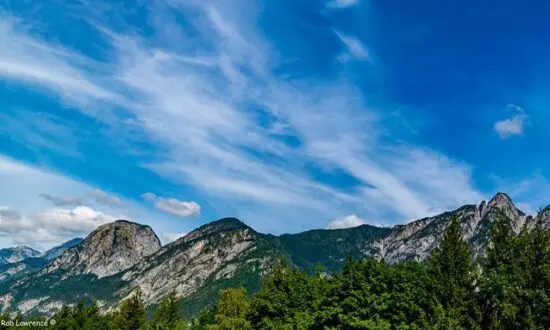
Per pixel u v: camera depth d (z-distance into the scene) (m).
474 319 50.88
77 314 131.50
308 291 80.25
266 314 81.00
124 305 108.19
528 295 46.78
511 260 53.56
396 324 58.53
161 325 108.56
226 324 87.12
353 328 62.59
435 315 51.50
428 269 60.09
